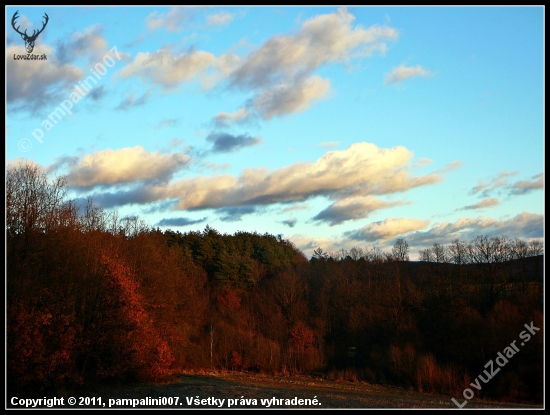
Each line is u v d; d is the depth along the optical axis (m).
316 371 63.91
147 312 39.31
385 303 69.94
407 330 62.75
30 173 29.69
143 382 33.75
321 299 80.38
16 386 24.11
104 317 31.09
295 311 77.06
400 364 53.81
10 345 23.39
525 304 50.72
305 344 68.50
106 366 30.67
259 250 111.25
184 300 52.28
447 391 46.88
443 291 66.75
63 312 26.86
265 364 63.56
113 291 31.56
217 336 64.44
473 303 61.84
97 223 43.78
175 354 46.22
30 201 28.69
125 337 31.36
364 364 62.31
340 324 76.56
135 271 41.56
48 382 25.69
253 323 75.31
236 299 79.06
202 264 93.06
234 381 45.44
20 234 27.53
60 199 31.97
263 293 82.88
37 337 24.11
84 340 29.39
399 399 37.72
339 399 32.88
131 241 44.91
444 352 55.75
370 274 87.12
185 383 36.38
